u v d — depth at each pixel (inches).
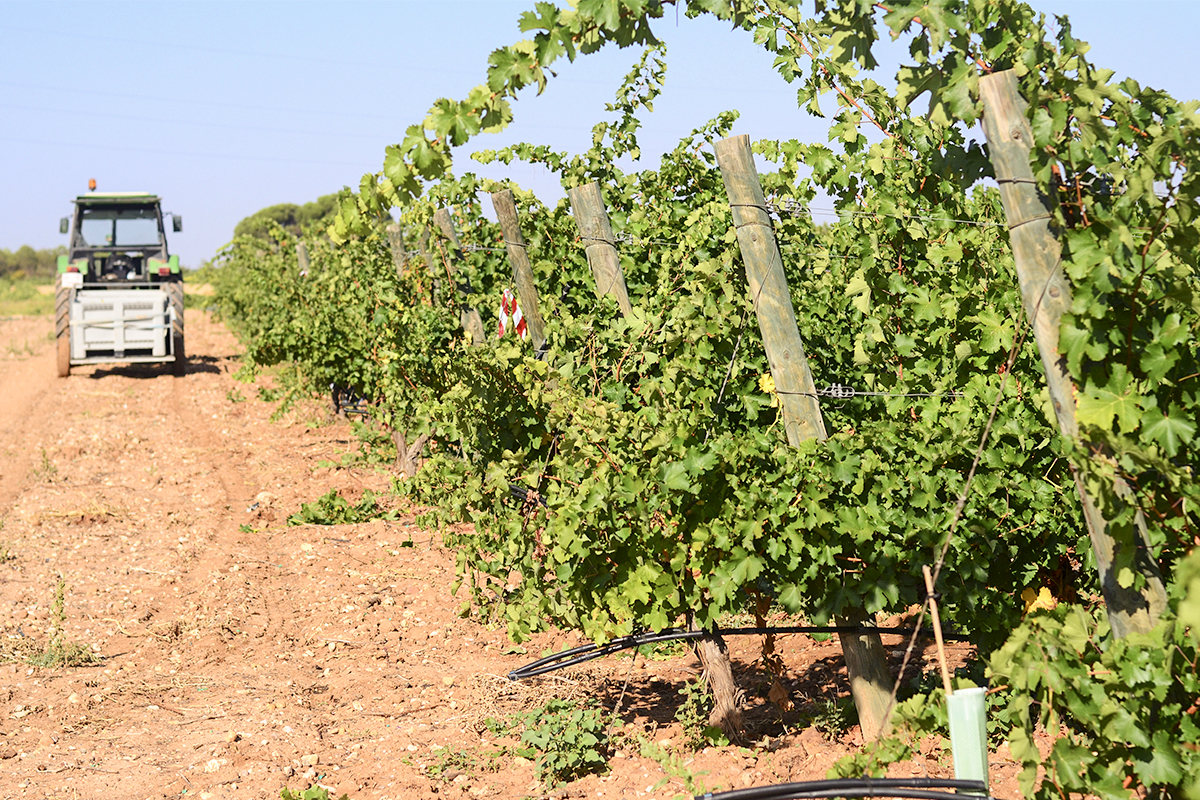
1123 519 107.7
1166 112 113.2
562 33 131.1
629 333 187.9
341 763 175.9
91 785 168.7
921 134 165.5
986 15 115.6
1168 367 108.7
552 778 162.9
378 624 253.8
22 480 434.9
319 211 2546.8
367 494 372.2
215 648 241.3
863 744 165.2
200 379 735.1
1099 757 110.4
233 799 161.6
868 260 179.9
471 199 321.1
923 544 154.9
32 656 236.1
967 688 118.0
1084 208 113.0
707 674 175.0
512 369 175.9
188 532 346.6
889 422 171.9
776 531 154.3
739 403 184.9
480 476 183.3
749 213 159.0
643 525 158.6
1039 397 149.5
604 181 286.8
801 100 171.9
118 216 761.6
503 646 236.7
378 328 380.8
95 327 725.9
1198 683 107.6
